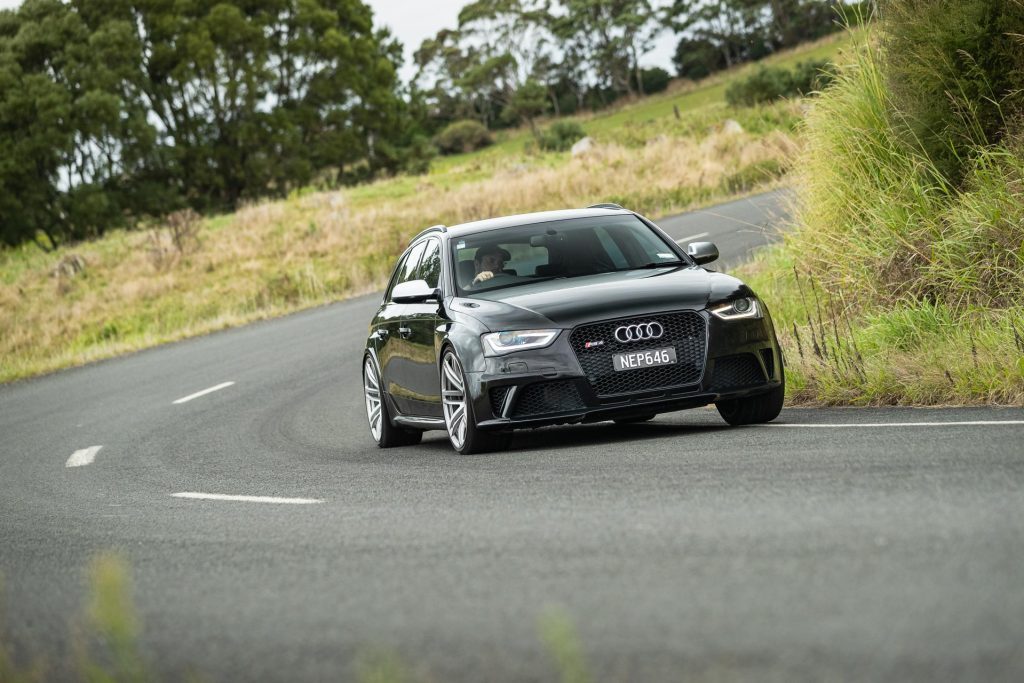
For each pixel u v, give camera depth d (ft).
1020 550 20.83
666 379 42.37
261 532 33.01
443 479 39.45
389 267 174.40
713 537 24.79
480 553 26.22
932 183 59.77
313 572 26.61
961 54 58.65
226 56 442.91
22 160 364.17
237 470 50.90
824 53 504.84
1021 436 33.86
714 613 19.17
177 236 215.92
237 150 443.73
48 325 177.37
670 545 24.53
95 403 91.97
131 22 425.69
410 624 20.94
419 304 51.34
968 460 30.81
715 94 574.56
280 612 23.17
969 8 57.93
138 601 25.93
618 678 16.65
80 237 372.58
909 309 53.98
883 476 29.76
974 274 53.26
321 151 463.83
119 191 400.88
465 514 31.58
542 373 42.24
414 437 56.39
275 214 246.27
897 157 61.57
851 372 49.57
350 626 21.36
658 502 29.63
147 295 187.62
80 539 36.14
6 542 37.45
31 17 399.85
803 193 69.87
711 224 149.79
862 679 15.42
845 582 20.07
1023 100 57.57
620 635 18.61
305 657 19.75
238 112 447.01
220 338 129.49
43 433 77.51
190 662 20.39
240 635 21.79
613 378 42.09
